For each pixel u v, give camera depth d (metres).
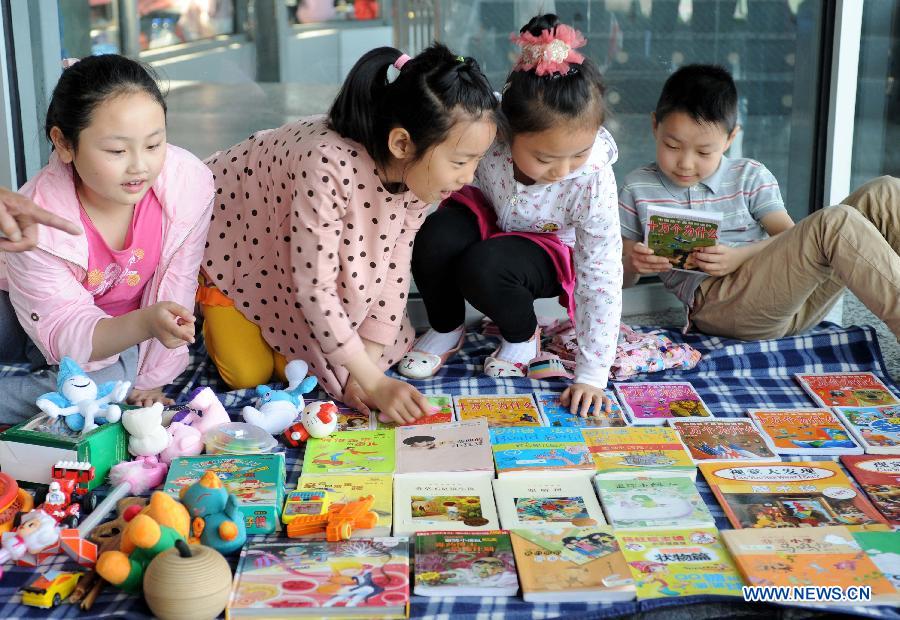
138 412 1.72
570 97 1.80
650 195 2.40
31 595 1.40
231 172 2.08
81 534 1.49
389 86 1.75
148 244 1.95
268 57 2.40
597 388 2.03
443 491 1.70
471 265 2.10
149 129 1.72
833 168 2.68
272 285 2.07
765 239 2.31
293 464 1.82
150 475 1.70
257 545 1.53
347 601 1.39
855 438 1.90
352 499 1.66
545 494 1.69
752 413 2.01
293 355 2.11
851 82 2.63
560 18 2.51
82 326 1.84
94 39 2.33
